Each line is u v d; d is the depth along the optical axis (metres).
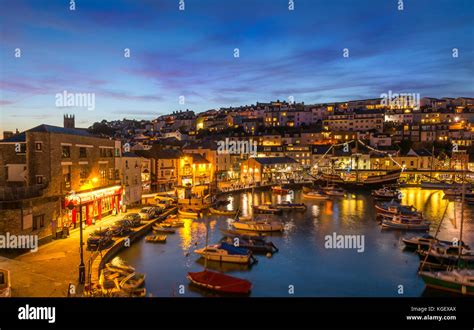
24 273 34.91
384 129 194.50
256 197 105.31
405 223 63.81
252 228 61.66
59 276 34.28
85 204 53.69
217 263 44.72
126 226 53.94
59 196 48.03
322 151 157.25
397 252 50.19
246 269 43.34
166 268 42.81
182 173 104.38
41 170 46.56
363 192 117.06
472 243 54.38
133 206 71.81
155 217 65.81
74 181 52.28
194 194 87.25
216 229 62.16
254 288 37.72
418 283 39.34
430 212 80.94
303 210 81.88
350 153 151.00
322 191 106.19
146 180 91.50
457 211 82.12
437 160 147.75
